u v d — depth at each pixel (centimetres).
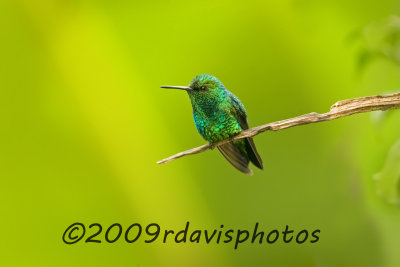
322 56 1084
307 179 1109
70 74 942
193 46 1027
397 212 1066
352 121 1070
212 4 1029
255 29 1066
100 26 966
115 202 953
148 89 988
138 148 964
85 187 946
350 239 1121
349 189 1084
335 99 1087
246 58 1066
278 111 1087
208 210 1041
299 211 1112
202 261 1029
